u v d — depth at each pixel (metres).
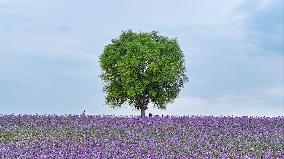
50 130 20.06
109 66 38.94
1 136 18.86
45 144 16.73
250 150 16.28
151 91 38.28
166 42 38.53
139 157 14.63
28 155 14.84
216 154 15.45
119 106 39.72
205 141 17.81
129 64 37.31
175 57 38.34
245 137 18.89
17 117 23.98
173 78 37.78
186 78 39.06
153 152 15.50
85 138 18.00
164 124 21.80
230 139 18.33
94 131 19.61
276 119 23.80
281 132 20.28
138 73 38.09
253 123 22.50
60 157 14.57
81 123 22.02
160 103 38.84
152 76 37.94
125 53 38.44
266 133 19.83
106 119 23.34
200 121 22.91
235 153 15.65
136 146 16.55
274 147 16.94
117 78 39.16
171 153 15.36
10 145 16.84
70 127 20.75
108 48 39.09
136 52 37.44
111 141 17.34
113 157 14.57
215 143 17.45
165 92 38.72
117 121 22.53
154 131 19.81
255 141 18.06
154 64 37.28
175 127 20.98
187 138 18.53
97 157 14.57
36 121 22.64
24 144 16.98
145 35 39.25
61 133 19.23
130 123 21.94
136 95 38.53
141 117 24.41
